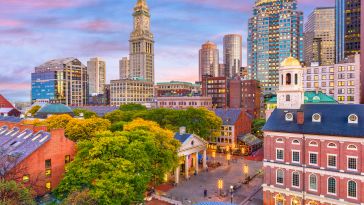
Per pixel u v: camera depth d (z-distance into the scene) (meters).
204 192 63.62
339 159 50.31
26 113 154.50
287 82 61.31
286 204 56.16
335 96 127.94
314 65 138.25
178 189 67.62
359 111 51.56
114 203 41.69
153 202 59.19
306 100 96.25
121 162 45.25
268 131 58.44
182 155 71.69
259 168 85.25
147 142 52.75
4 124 86.12
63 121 83.69
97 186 42.66
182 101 181.62
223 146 113.25
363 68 126.25
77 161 47.97
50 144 54.66
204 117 95.12
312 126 53.97
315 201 52.72
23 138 61.91
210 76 198.38
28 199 34.81
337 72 127.25
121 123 76.38
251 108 170.00
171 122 94.00
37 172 52.28
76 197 38.03
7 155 48.09
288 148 56.09
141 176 47.56
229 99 185.62
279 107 61.91
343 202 49.41
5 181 36.69
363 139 47.53
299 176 54.69
